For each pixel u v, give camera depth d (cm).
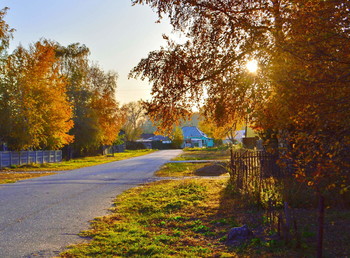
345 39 526
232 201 1091
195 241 708
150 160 4169
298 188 958
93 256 608
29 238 730
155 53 991
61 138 4072
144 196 1296
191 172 2323
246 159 1128
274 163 1038
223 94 966
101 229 808
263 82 686
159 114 1034
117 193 1409
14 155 3381
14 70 3412
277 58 605
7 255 617
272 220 795
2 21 3156
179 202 1128
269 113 652
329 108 512
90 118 5294
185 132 12481
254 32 784
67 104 4050
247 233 704
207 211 995
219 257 594
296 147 557
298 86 530
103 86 5716
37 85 3559
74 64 5356
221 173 2134
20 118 3384
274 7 693
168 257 596
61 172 2733
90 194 1387
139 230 794
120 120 5928
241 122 1071
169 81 991
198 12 921
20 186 1719
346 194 891
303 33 574
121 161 4291
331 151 548
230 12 897
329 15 524
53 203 1172
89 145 5350
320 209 554
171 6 940
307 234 693
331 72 516
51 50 3700
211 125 1205
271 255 591
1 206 1120
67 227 828
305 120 539
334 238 670
